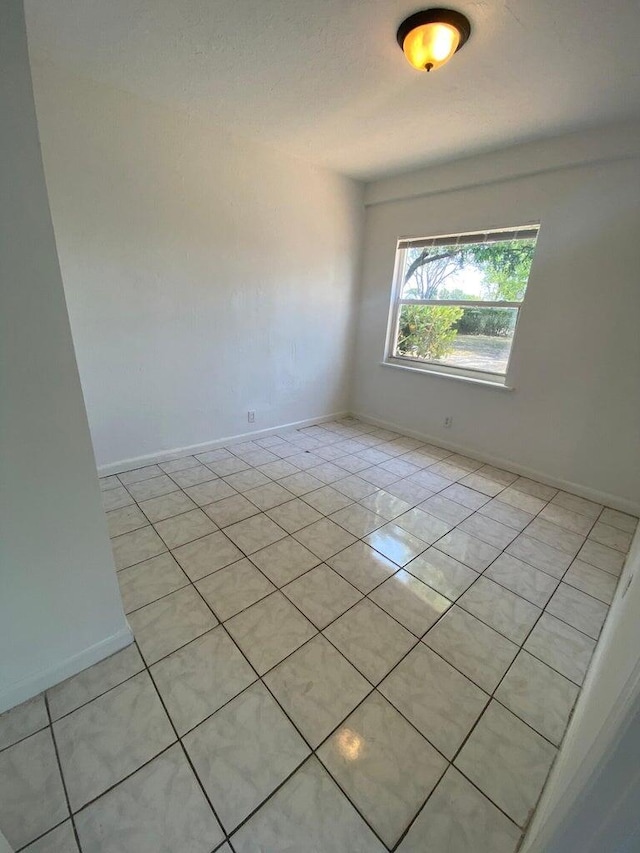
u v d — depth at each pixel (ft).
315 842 3.00
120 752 3.52
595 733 2.12
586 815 1.50
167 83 6.56
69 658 4.14
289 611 5.22
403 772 3.48
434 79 5.99
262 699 4.05
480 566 6.34
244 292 9.95
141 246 7.97
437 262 10.87
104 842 2.94
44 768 3.37
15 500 3.42
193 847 2.94
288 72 6.02
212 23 4.97
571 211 8.05
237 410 10.89
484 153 8.88
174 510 7.59
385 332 12.44
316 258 11.23
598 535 7.36
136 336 8.43
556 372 8.92
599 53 5.16
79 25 5.10
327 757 3.56
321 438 12.01
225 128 8.31
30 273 3.05
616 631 3.76
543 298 8.79
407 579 5.95
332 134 8.25
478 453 10.77
